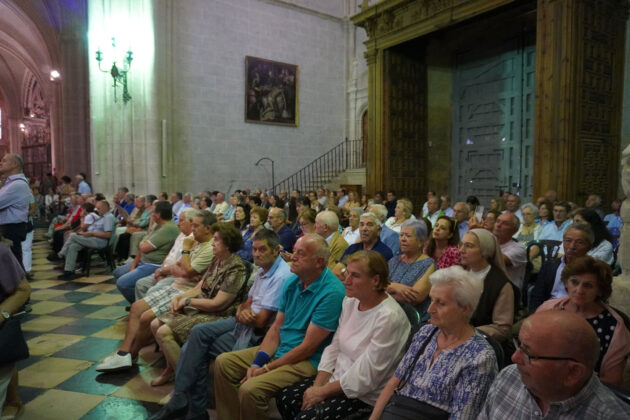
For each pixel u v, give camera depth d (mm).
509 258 3865
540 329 1304
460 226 6238
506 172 10656
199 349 3055
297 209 8164
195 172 14336
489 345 1929
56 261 8805
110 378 3633
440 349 2027
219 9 14688
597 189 7926
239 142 15242
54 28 20172
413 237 3418
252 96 15406
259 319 3086
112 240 7844
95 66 12578
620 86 8234
